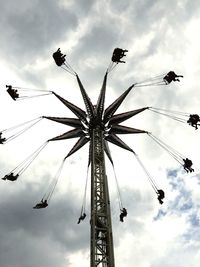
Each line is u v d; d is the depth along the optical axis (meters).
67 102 38.50
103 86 38.25
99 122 38.16
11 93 39.38
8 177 37.53
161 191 37.72
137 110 39.19
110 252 27.08
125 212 36.06
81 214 37.88
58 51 37.72
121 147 38.78
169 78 38.88
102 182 31.95
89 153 37.81
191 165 38.78
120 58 36.53
